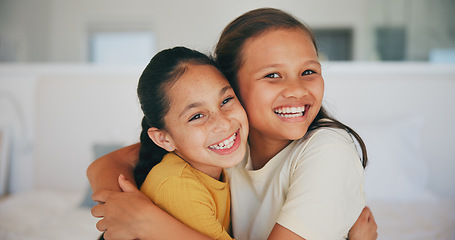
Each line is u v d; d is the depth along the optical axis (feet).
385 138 6.97
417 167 6.84
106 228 2.35
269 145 2.76
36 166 8.59
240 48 2.62
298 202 2.23
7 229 5.49
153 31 16.53
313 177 2.25
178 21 16.33
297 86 2.41
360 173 2.40
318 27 16.05
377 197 6.58
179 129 2.48
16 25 16.05
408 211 5.92
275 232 2.27
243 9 16.14
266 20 2.59
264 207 2.69
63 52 16.35
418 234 4.98
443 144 7.87
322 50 16.08
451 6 13.16
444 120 7.86
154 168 2.64
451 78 7.84
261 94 2.49
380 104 7.96
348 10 15.81
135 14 16.38
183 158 2.71
